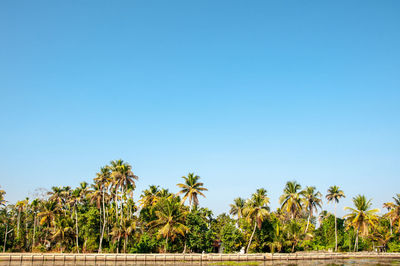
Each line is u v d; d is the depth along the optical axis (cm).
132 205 10156
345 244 10394
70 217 9244
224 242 8456
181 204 8650
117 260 7375
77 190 9375
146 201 9906
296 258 8144
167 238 7894
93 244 8788
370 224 9112
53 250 9075
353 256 8869
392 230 10831
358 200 9125
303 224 11556
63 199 9962
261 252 8644
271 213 9581
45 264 7000
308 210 10338
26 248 9381
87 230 8862
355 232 10531
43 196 10362
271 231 8725
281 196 9481
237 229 8544
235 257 7700
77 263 7156
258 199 8556
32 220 10419
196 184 8856
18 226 9644
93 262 7294
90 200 9269
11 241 9369
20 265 6844
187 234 8144
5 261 7269
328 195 11081
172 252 8350
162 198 8694
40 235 9644
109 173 8969
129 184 8969
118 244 8175
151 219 8838
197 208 9006
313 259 8319
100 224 8819
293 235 8856
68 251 8744
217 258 7594
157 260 7406
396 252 9538
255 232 8694
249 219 8544
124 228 8000
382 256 9056
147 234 8462
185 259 7475
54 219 8919
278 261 7788
